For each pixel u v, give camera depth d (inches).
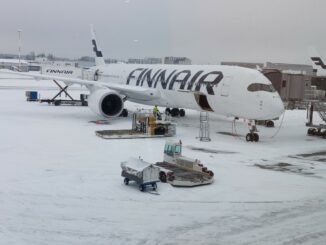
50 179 519.5
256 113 805.9
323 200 471.5
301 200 469.7
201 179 521.0
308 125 972.6
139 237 357.4
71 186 494.0
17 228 368.2
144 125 858.8
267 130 1039.6
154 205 438.0
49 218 393.7
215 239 357.4
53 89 2396.7
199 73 954.1
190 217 407.5
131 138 821.2
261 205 449.7
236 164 634.2
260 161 662.5
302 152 748.0
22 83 3065.9
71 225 378.3
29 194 460.1
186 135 886.4
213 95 886.4
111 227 376.8
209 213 420.2
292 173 590.6
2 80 3464.6
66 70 1565.0
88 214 406.9
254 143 824.3
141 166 490.3
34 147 708.7
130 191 482.6
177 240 353.1
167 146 601.3
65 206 426.9
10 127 916.6
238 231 376.5
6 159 617.3
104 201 445.7
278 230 381.7
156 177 487.2
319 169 619.8
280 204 454.6
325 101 962.1
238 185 521.7
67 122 1027.9
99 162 614.5
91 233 362.3
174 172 554.9
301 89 968.9
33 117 1107.9
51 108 1358.3
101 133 841.5
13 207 418.9
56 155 653.3
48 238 349.7
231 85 847.1
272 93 805.9
